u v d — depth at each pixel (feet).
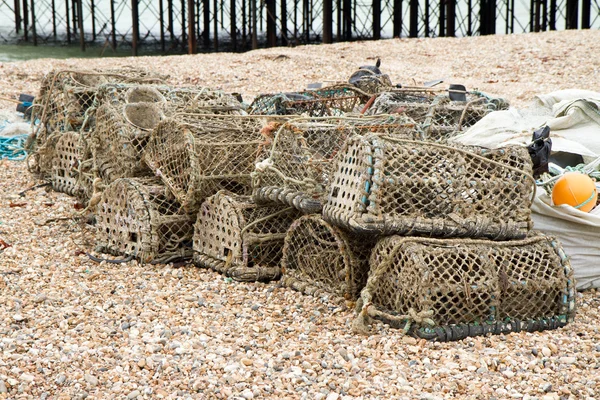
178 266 21.66
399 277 16.94
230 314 18.25
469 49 67.31
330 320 17.83
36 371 15.35
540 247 17.54
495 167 17.85
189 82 54.80
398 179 17.07
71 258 22.30
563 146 22.29
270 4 93.45
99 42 110.63
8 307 18.52
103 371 15.38
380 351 16.16
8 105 45.55
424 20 103.91
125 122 24.26
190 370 15.39
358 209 17.01
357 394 14.39
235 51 102.12
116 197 22.41
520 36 72.54
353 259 18.43
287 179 19.27
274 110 27.66
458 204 17.38
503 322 17.08
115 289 19.85
